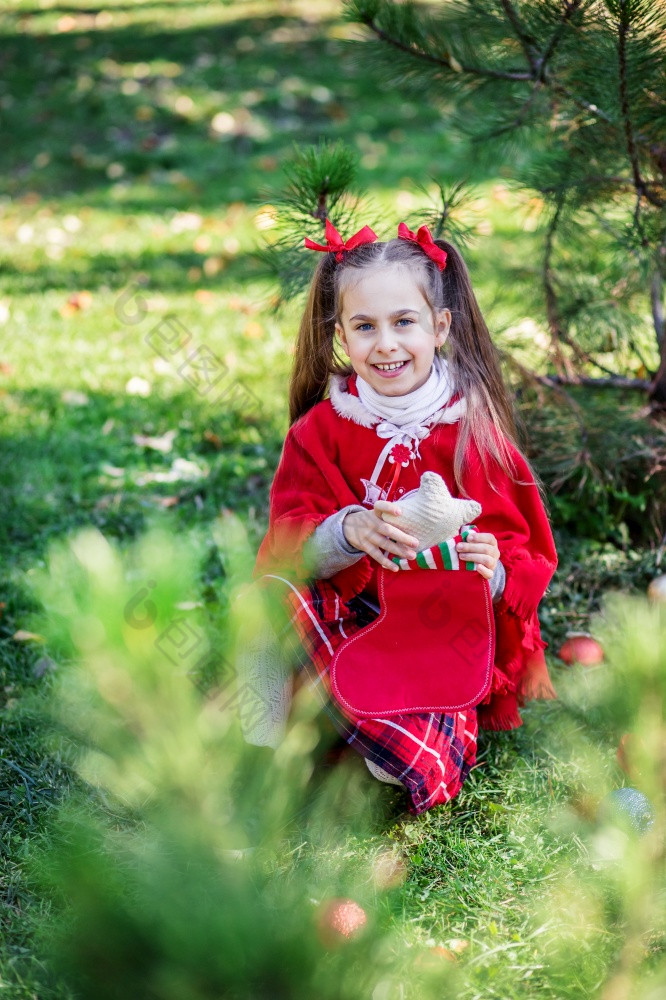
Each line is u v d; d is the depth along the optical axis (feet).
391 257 6.18
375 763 6.13
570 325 9.52
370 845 6.09
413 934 5.37
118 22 33.24
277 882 4.60
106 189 21.21
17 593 8.54
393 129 23.66
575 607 8.48
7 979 5.03
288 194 8.06
